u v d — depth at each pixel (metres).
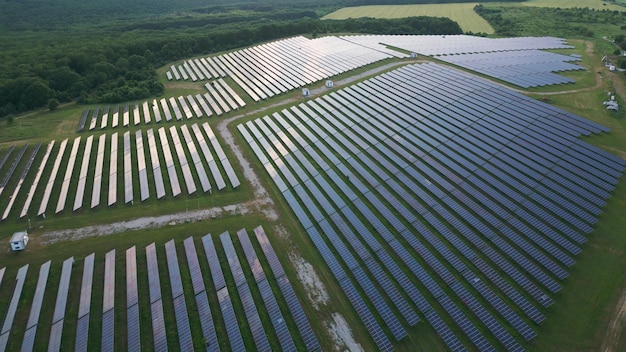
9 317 41.97
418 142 71.25
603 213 52.16
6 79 107.81
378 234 51.88
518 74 95.88
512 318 39.62
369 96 92.62
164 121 90.56
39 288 45.28
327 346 38.78
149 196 62.12
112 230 54.75
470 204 55.28
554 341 37.62
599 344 37.12
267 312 42.16
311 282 45.91
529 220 51.59
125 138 81.50
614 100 80.75
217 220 56.06
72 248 51.53
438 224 52.22
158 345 38.97
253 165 70.00
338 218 55.03
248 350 38.59
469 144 68.81
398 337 38.66
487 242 49.50
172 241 51.44
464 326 39.31
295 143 76.19
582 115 76.12
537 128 70.69
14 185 65.94
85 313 42.22
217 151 74.56
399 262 47.56
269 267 47.75
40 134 84.94
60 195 62.84
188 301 43.75
